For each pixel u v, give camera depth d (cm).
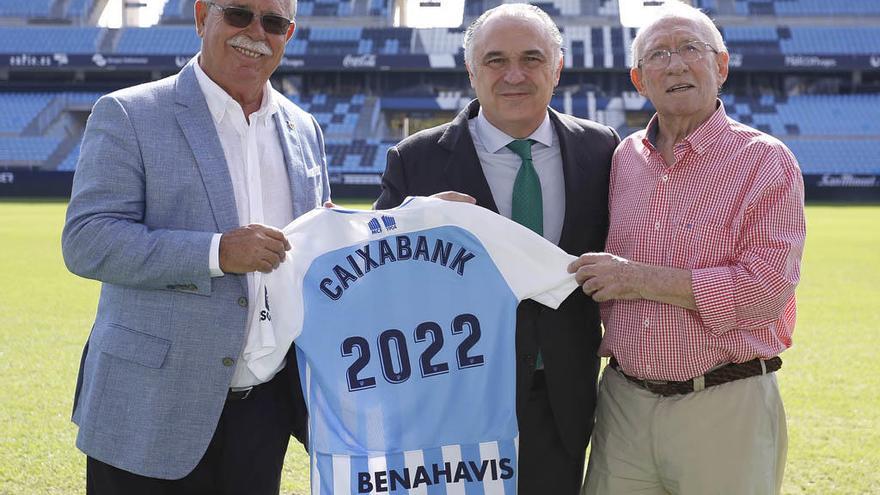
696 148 280
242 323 280
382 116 3547
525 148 308
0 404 554
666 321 281
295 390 302
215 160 281
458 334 282
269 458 296
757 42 3550
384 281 283
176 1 3772
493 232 286
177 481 290
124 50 3541
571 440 305
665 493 299
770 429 285
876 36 3575
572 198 306
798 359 691
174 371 275
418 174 317
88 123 279
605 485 300
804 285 1112
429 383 280
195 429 277
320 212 286
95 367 280
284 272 277
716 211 278
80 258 268
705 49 283
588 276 277
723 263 279
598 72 3603
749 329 279
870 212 2491
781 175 273
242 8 278
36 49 3494
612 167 312
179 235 264
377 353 279
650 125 297
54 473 439
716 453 281
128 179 272
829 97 3575
